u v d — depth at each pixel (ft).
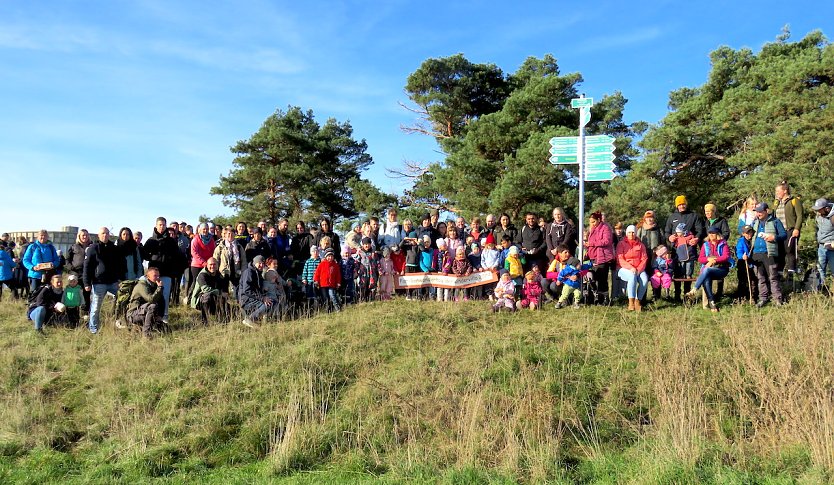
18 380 31.58
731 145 75.56
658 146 75.46
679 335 29.35
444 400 26.43
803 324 29.04
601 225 38.91
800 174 60.95
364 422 25.63
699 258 36.60
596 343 30.73
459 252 42.91
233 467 23.75
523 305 38.58
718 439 22.97
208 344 34.71
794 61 69.46
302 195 112.98
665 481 19.81
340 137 120.78
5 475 23.07
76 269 42.19
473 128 92.02
